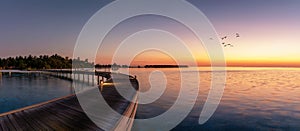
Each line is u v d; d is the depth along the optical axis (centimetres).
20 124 809
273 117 1560
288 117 1569
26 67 12456
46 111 1027
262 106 2000
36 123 823
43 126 786
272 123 1402
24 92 3084
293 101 2323
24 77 7144
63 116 933
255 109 1856
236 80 6138
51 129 754
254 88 3794
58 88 3756
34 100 2397
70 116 934
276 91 3291
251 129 1281
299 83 4978
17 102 2259
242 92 3164
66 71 6581
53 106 1150
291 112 1741
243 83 4994
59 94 2950
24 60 13288
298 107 1964
